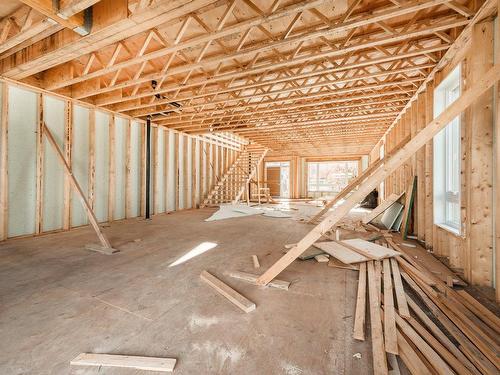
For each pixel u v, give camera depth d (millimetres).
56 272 2816
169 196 8352
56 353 1477
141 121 7129
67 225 5234
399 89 5195
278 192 17281
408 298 2135
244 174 12430
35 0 2328
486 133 2506
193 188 9500
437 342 1546
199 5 2465
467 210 2637
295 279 2646
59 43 3357
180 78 5266
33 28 2861
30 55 3725
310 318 1873
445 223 3623
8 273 2779
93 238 4492
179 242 4238
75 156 5496
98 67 4738
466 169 2779
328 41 3467
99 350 1503
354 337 1626
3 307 2023
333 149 13977
